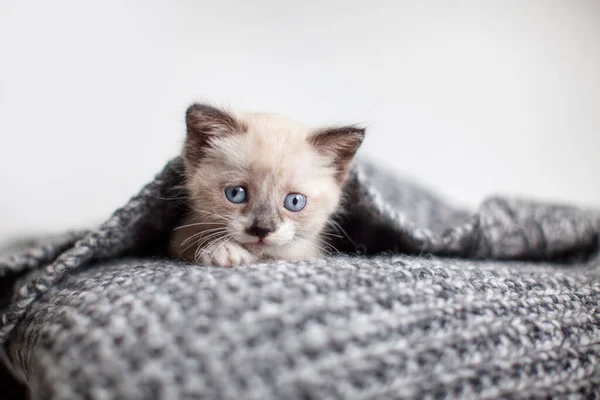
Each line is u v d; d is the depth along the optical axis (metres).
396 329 0.16
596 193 0.44
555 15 0.42
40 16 0.33
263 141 0.24
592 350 0.18
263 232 0.23
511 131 0.42
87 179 0.35
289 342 0.15
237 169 0.24
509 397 0.16
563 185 0.44
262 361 0.14
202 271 0.18
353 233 0.25
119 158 0.36
